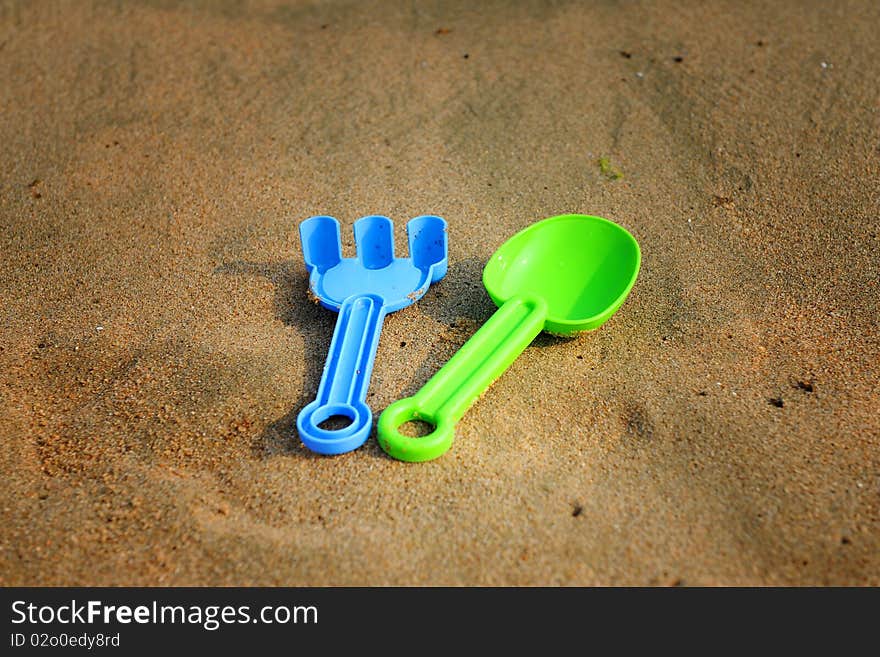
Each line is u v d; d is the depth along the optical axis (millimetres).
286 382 558
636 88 777
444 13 896
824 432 520
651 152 718
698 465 507
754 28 834
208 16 898
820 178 681
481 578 469
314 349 578
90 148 741
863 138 707
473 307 601
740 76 777
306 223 607
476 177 704
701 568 469
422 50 838
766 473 501
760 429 522
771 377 551
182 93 795
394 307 589
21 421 540
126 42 856
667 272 622
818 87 757
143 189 704
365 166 718
